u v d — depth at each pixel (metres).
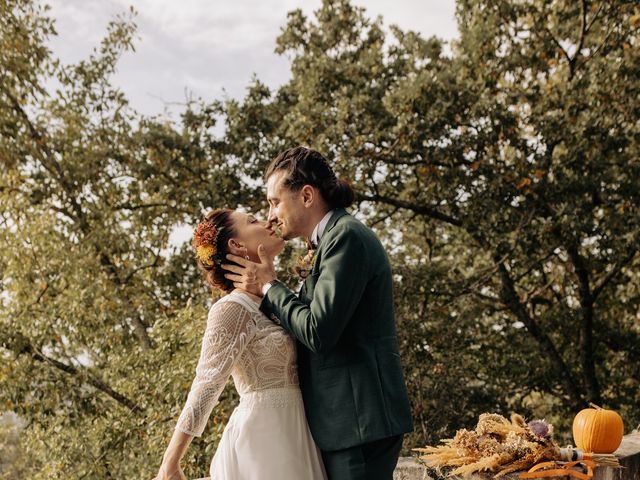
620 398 10.91
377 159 9.52
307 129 9.29
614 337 11.41
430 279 9.59
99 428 9.37
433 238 11.64
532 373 10.80
